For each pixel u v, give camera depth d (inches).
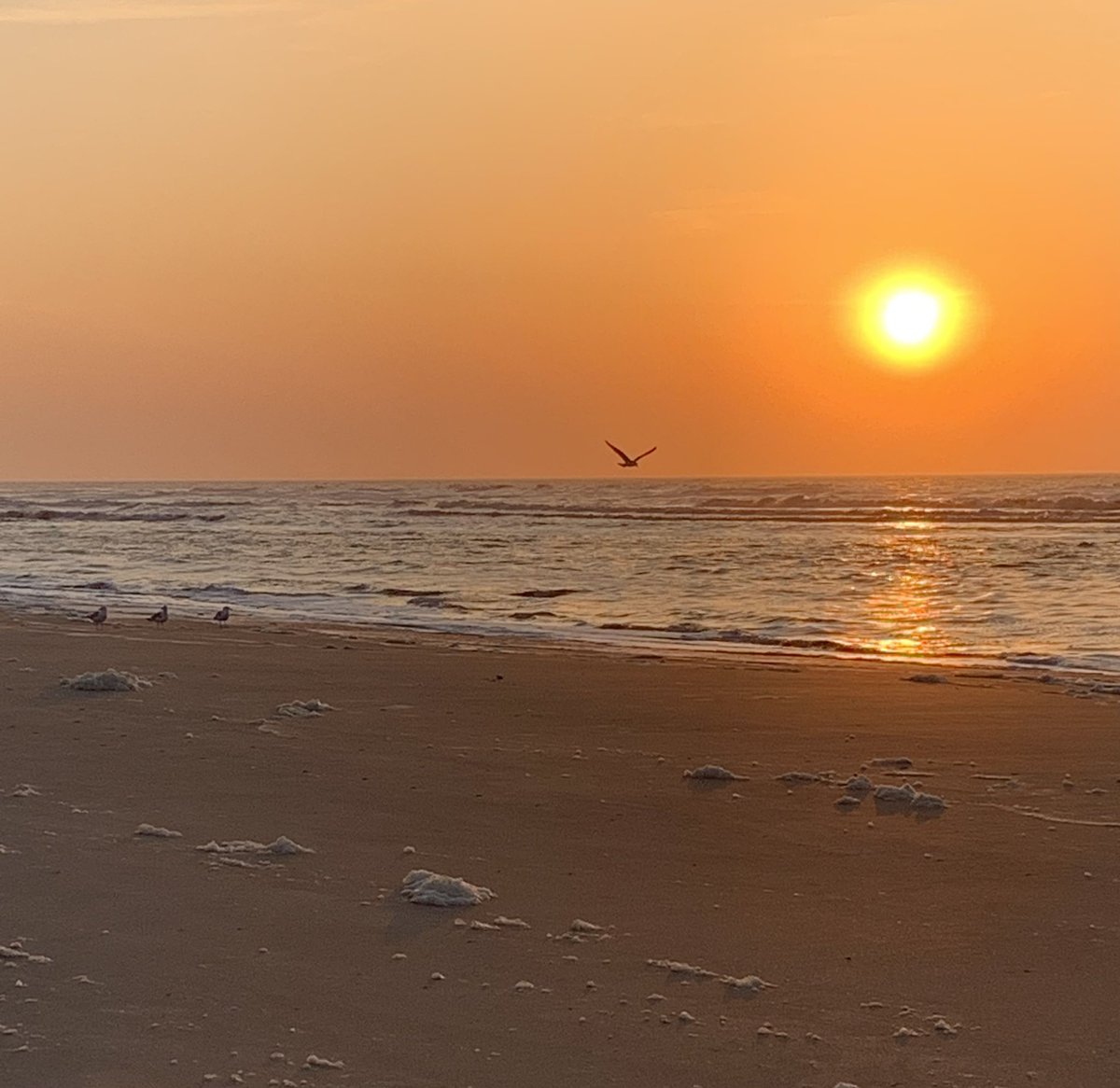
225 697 525.0
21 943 251.9
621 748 435.2
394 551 1865.2
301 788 375.6
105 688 534.6
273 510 4072.3
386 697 531.2
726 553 1754.4
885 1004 228.8
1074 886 291.0
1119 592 1119.0
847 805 360.8
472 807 356.8
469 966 243.9
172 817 341.1
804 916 272.8
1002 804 362.0
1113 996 232.4
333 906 275.4
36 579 1373.0
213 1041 211.9
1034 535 2164.1
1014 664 680.4
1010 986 236.7
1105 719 484.1
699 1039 214.8
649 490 6673.2
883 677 602.5
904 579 1295.5
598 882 294.4
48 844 315.3
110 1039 212.1
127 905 273.6
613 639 796.0
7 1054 206.4
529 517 3294.8
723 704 520.4
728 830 336.8
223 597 1125.7
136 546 2101.4
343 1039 213.2
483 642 762.2
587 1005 227.3
